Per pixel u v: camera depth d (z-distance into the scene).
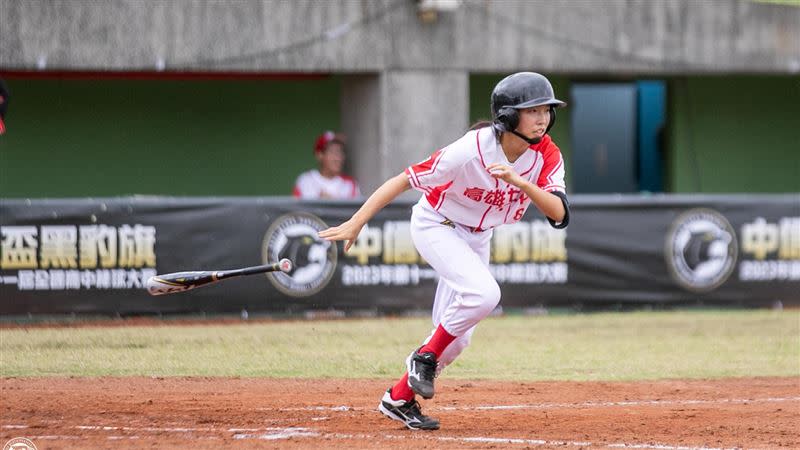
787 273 41.56
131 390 24.17
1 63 43.44
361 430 19.72
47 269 36.38
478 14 48.28
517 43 48.78
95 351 30.34
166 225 37.31
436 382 25.98
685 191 58.66
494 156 18.42
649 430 20.06
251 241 37.91
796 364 29.58
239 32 46.03
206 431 19.47
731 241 41.16
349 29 47.00
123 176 54.09
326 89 56.00
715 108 58.66
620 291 40.56
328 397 23.58
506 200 19.06
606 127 60.75
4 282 35.97
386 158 47.53
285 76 54.59
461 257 19.08
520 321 38.19
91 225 36.72
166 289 19.02
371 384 25.52
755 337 34.72
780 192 59.62
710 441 19.05
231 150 55.25
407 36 47.56
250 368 27.83
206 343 32.22
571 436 19.41
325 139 46.09
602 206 40.34
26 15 43.66
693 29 50.38
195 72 49.28
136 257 37.12
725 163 58.97
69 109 53.25
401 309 39.03
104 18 44.59
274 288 38.06
